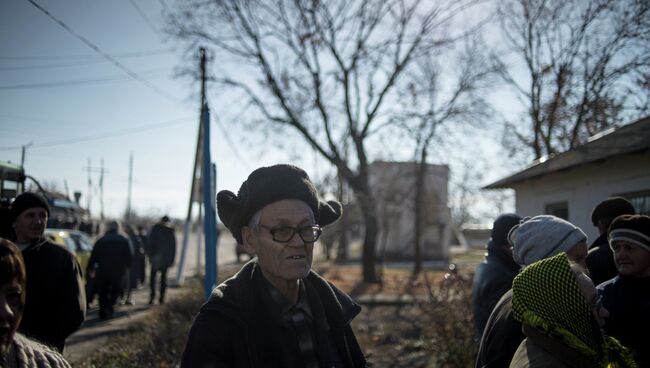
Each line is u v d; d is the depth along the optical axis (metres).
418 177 21.84
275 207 1.99
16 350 1.75
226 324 1.91
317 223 2.13
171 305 8.67
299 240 1.99
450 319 6.59
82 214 21.14
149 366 5.28
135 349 5.83
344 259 31.69
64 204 19.52
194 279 16.06
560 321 1.94
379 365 6.84
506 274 3.61
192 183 17.20
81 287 3.73
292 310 2.08
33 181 11.32
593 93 9.22
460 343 6.26
